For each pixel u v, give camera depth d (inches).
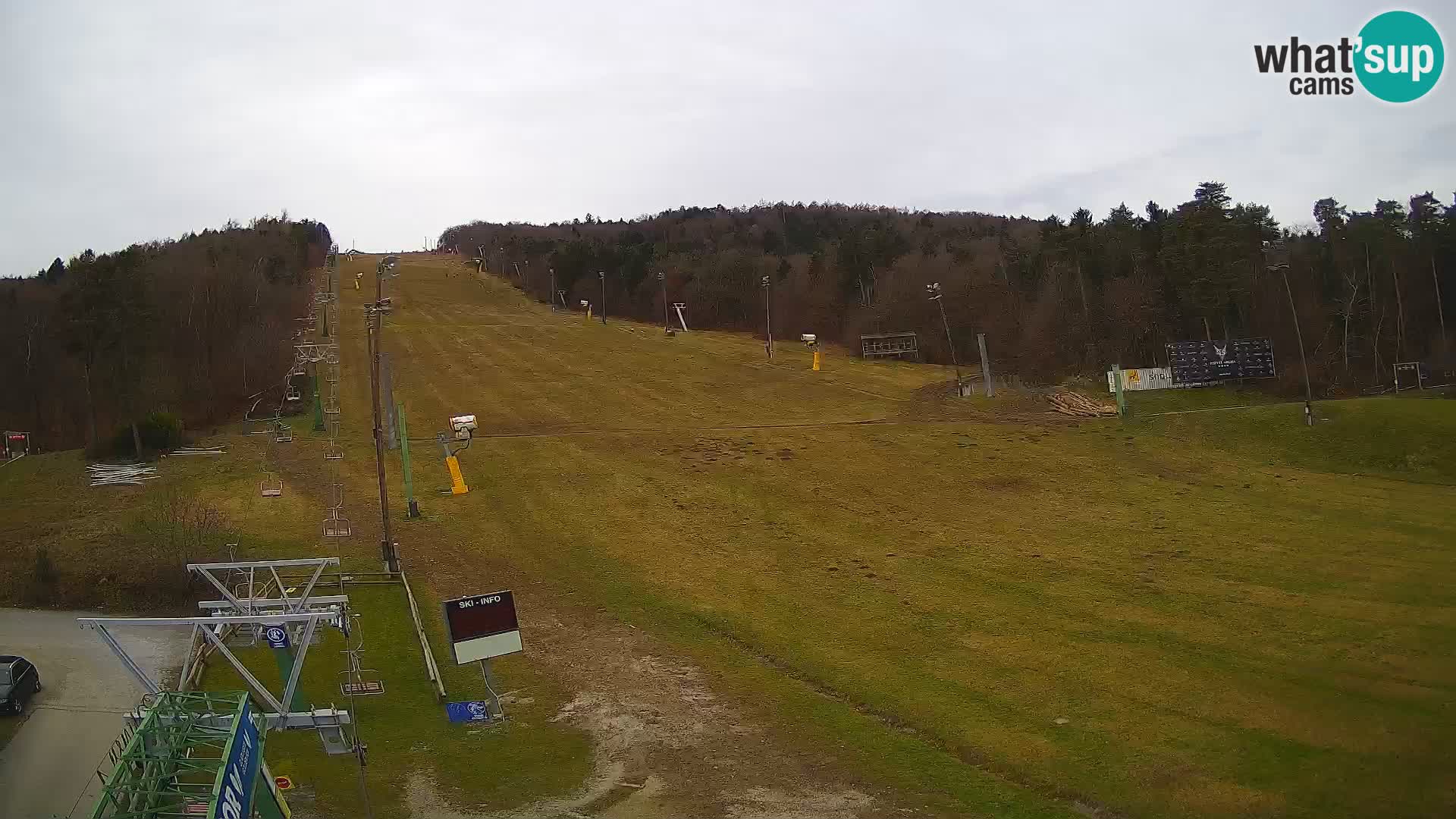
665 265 5590.6
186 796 660.7
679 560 1750.7
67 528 1808.6
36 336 3558.1
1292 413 2536.9
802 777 1050.7
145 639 1428.4
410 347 3811.5
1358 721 1120.8
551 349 3860.7
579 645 1414.9
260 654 1358.3
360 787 1016.2
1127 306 3609.7
